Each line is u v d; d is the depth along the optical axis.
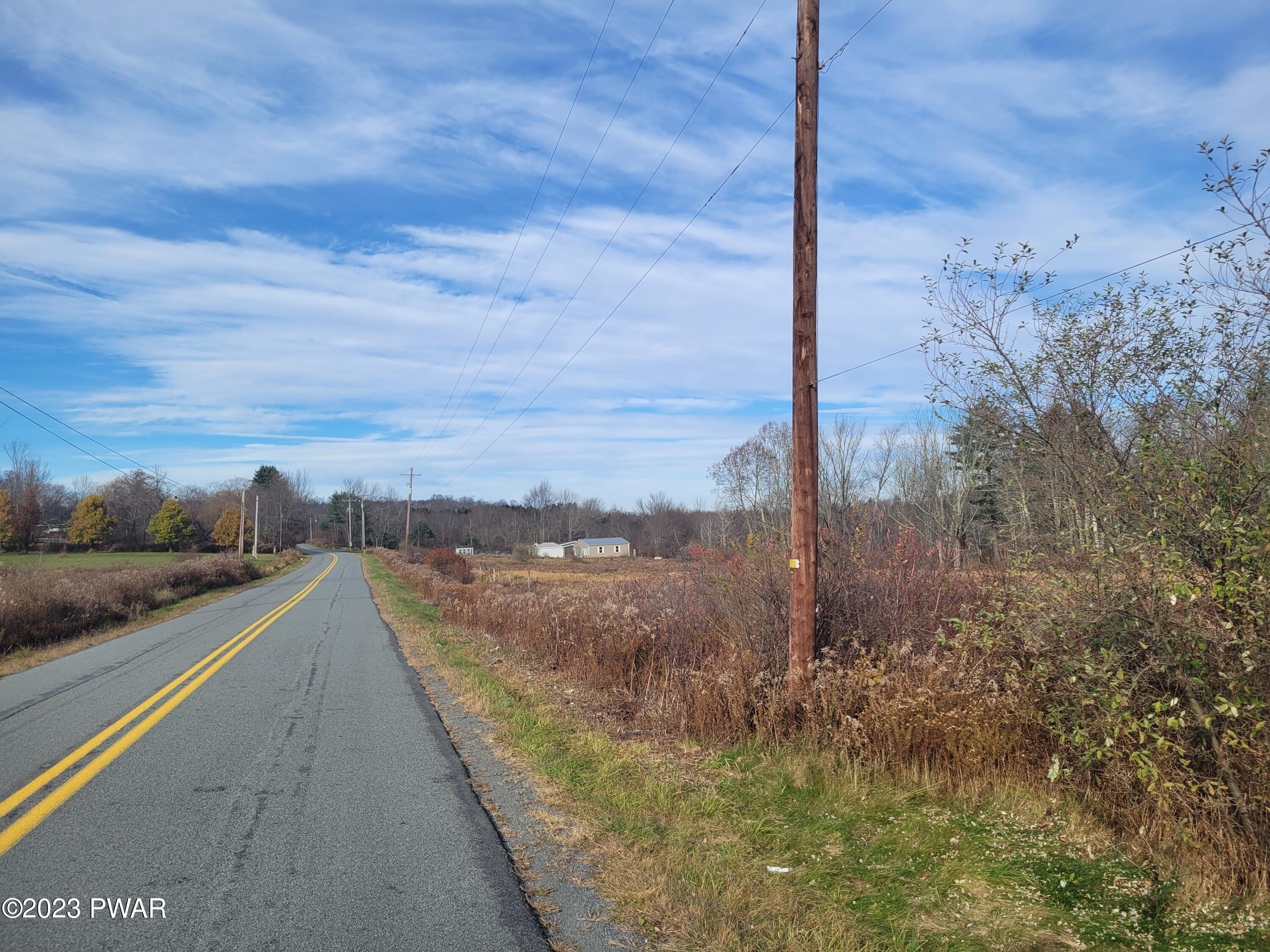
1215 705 3.97
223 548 92.69
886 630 7.52
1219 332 4.66
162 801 5.54
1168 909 3.81
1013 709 5.37
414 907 3.89
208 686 10.35
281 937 3.55
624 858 4.54
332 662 12.62
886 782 5.75
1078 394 5.05
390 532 121.50
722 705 7.38
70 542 77.12
